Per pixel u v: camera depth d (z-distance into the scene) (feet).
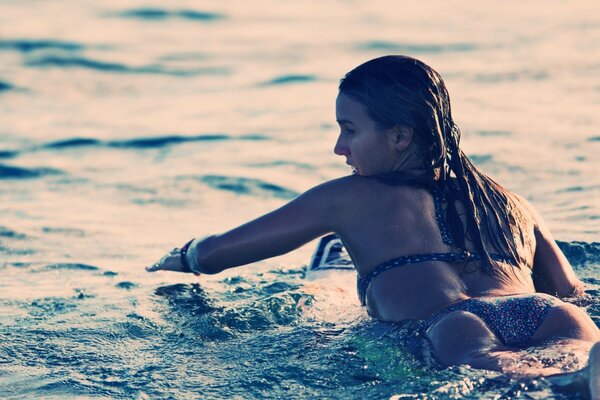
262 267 41.73
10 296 37.32
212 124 77.46
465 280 28.78
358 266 29.89
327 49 111.65
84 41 118.42
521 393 22.84
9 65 104.58
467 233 29.27
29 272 41.63
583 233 43.93
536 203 50.67
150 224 50.85
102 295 37.22
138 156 67.92
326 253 39.37
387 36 118.52
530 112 74.59
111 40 120.06
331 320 32.22
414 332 27.14
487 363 24.45
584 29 116.26
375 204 29.48
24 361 29.37
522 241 30.37
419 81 29.53
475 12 135.85
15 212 53.21
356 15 138.00
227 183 59.16
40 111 84.74
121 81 97.91
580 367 23.73
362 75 29.66
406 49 108.68
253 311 33.19
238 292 37.04
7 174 63.21
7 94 91.91
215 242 31.78
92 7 146.00
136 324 32.83
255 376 27.27
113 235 48.39
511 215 30.42
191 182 59.67
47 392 26.81
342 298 34.55
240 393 26.11
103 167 64.80
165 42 119.65
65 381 27.53
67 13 139.95
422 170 30.01
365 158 29.91
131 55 111.04
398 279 28.58
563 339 25.29
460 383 23.58
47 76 99.55
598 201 50.11
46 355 29.89
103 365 28.84
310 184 58.75
